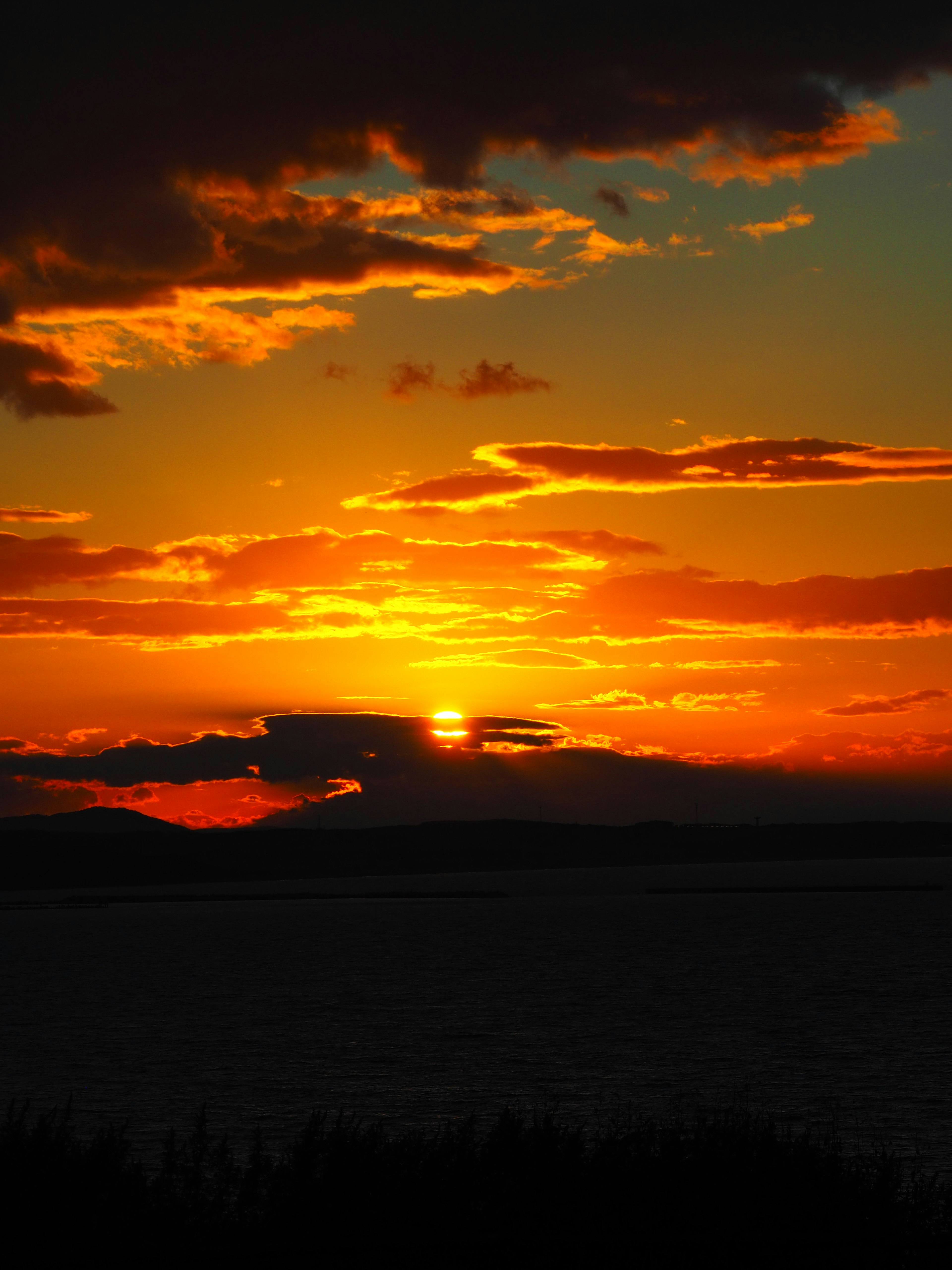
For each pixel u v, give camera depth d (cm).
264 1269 1789
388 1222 1941
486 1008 9225
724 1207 1978
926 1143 4403
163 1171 2220
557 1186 2039
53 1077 6197
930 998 9575
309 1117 5053
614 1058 6606
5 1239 1900
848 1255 1841
